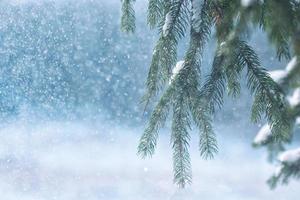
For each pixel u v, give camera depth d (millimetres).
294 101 1661
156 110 1729
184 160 1753
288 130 1668
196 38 1676
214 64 1692
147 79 1740
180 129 1728
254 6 1527
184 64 1707
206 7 1676
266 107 1671
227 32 1607
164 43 1694
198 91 1711
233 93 1712
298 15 1536
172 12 1694
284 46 1567
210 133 1728
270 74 1679
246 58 1669
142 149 1742
